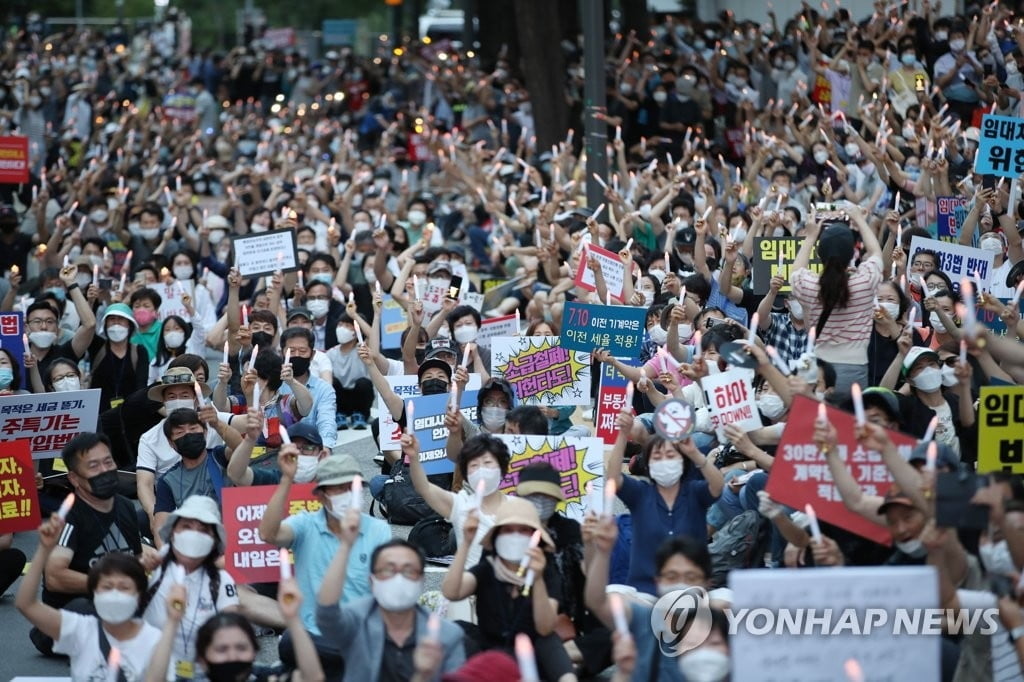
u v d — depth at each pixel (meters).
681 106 46.88
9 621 17.86
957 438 18.72
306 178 48.50
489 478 15.39
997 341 16.36
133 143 57.19
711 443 18.83
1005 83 40.00
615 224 31.92
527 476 14.51
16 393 20.95
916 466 13.73
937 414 18.14
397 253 34.97
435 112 61.84
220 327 26.95
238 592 15.92
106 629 13.38
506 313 30.16
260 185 46.56
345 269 30.50
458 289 26.09
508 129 56.00
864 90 39.53
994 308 18.45
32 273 39.44
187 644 13.81
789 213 30.91
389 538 15.52
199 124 68.50
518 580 13.59
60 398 19.61
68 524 16.17
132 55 95.12
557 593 14.19
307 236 35.72
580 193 42.25
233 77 76.94
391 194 54.19
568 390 22.08
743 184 34.47
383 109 65.12
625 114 48.03
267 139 57.16
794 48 45.12
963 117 39.38
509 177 43.38
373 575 12.38
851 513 14.09
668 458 15.05
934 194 28.28
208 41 127.50
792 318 21.81
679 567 12.79
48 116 65.50
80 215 40.06
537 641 13.66
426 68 66.56
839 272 18.53
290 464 15.02
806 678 10.46
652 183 34.84
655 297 25.84
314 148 57.78
